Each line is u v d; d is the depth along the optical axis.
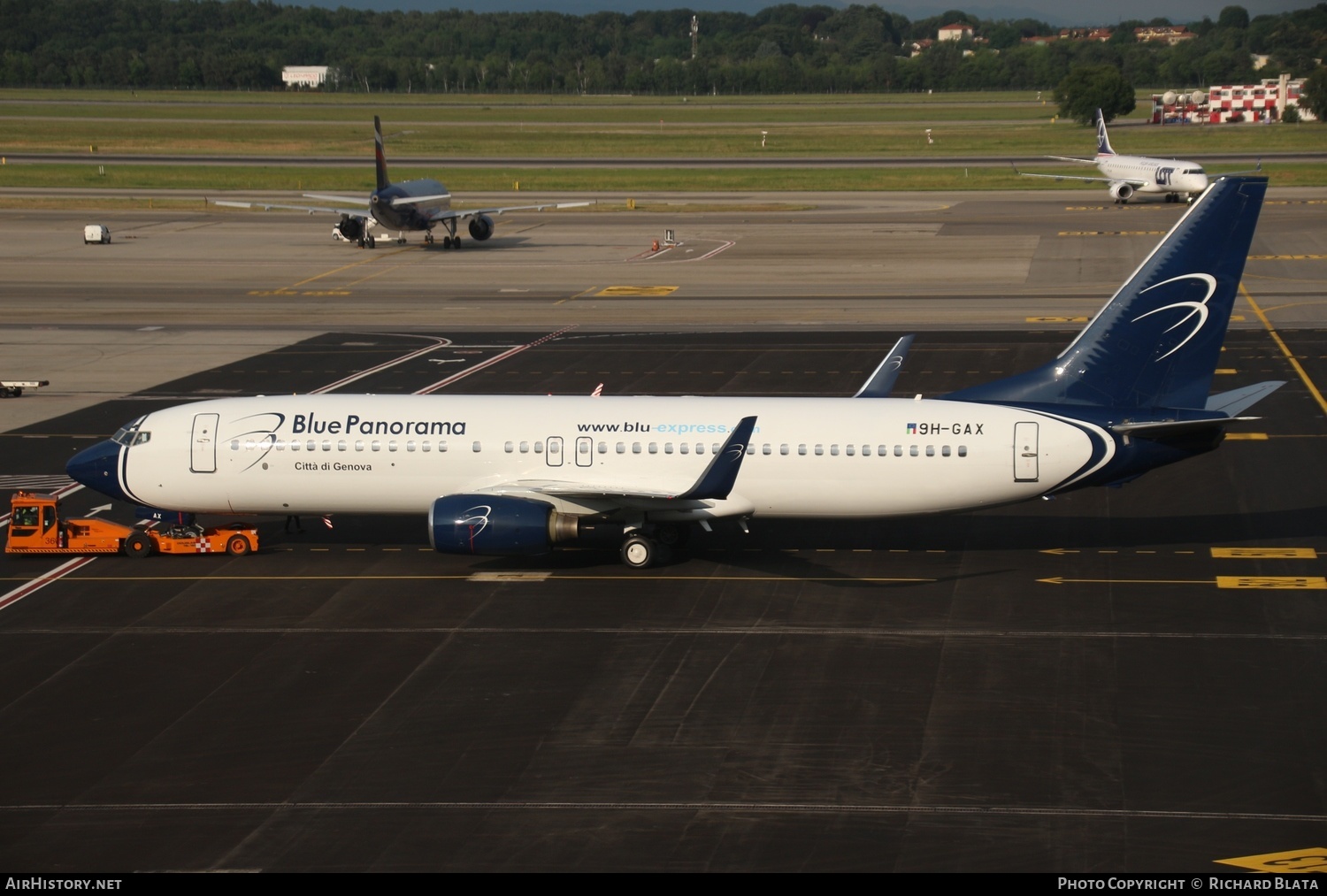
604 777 65.25
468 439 98.38
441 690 76.06
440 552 94.88
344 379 166.88
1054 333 191.50
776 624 86.25
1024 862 56.84
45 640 84.25
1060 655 80.31
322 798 63.38
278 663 80.31
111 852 58.59
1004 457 95.06
